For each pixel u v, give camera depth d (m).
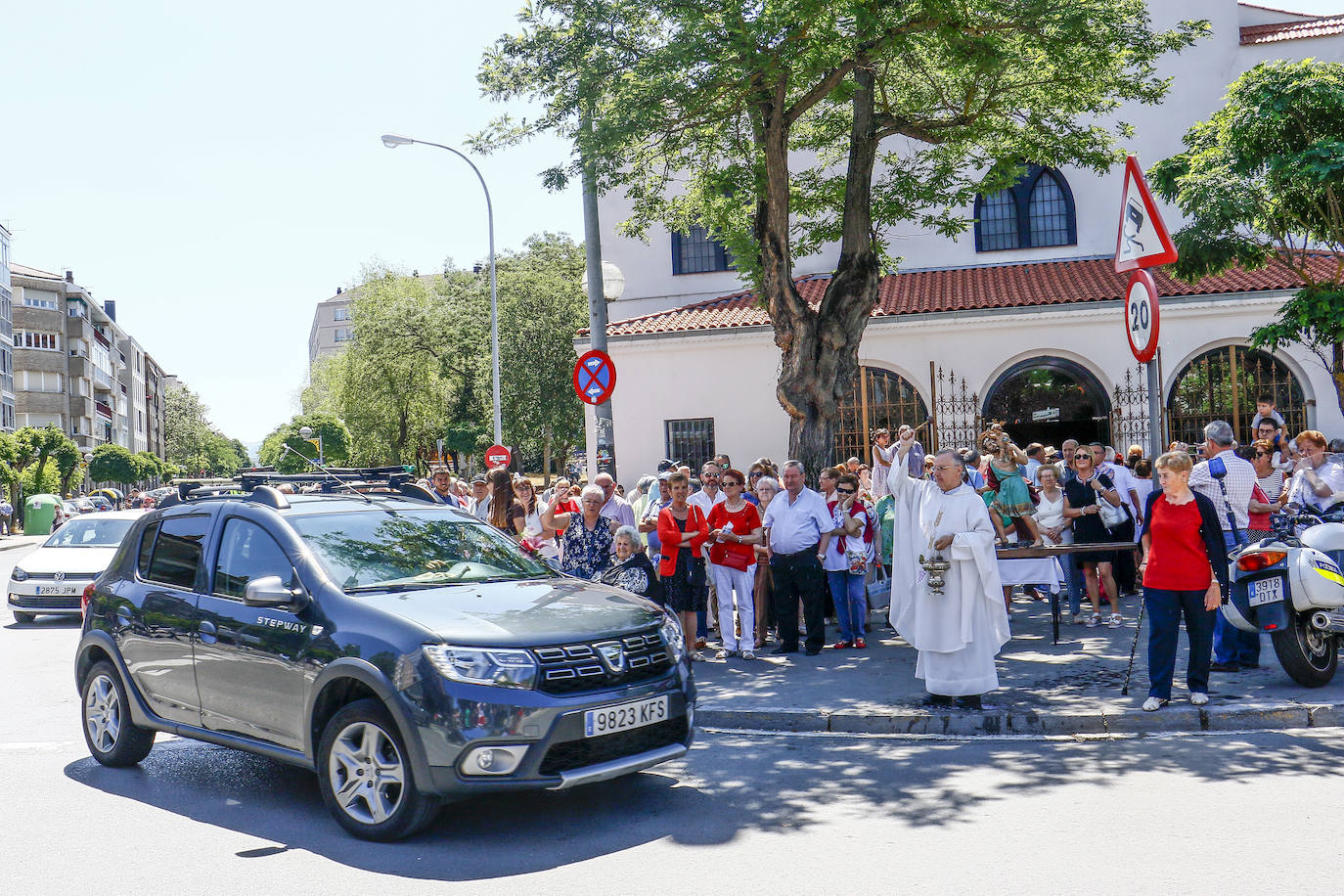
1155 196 14.77
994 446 10.88
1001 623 7.66
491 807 5.94
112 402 97.62
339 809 5.52
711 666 9.98
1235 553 8.39
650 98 12.43
